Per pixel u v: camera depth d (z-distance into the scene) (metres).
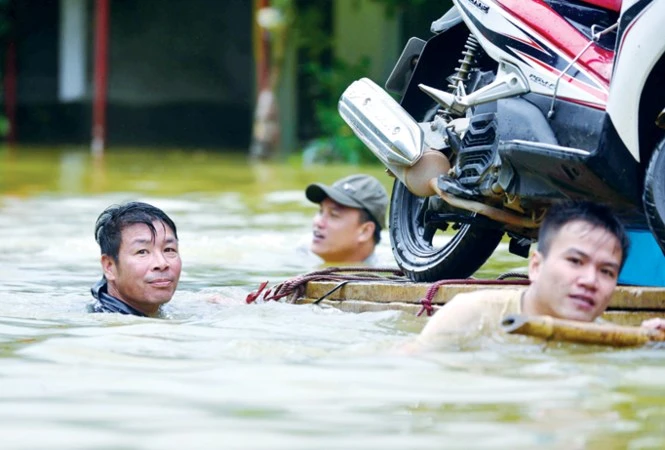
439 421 7.31
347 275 13.65
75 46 62.03
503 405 7.68
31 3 63.75
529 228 12.16
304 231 20.86
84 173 38.88
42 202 27.11
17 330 10.70
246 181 35.25
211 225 22.00
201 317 11.80
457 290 11.63
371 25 51.91
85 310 12.06
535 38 11.53
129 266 11.98
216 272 15.88
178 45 63.88
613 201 11.05
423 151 12.39
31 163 44.81
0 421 7.36
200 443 6.84
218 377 8.53
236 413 7.53
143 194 29.69
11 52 60.47
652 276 12.04
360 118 12.84
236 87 63.97
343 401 7.82
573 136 11.02
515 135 11.33
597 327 9.16
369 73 51.50
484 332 9.56
